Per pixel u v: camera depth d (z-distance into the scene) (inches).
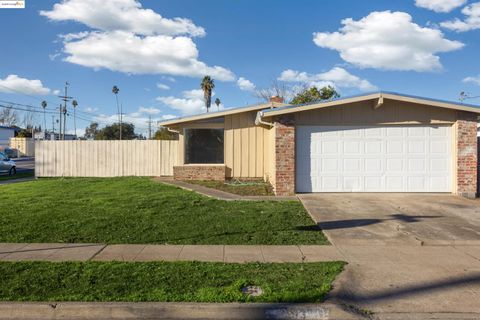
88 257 274.8
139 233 338.6
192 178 743.1
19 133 2950.3
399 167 550.6
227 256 279.3
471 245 315.3
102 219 383.9
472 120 540.7
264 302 200.7
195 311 195.9
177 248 299.1
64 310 194.7
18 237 326.0
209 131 752.3
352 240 324.8
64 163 889.5
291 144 541.0
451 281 234.1
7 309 195.0
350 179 550.9
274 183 559.5
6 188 641.6
